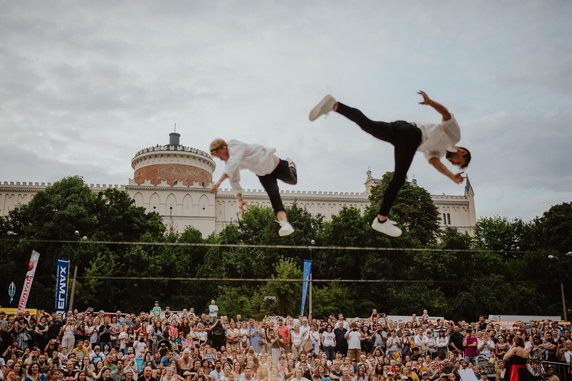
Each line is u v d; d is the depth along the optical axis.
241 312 43.31
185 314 27.03
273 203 6.55
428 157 6.40
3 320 20.59
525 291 57.09
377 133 5.91
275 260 57.72
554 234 64.12
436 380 19.38
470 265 61.91
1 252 57.00
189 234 76.56
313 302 44.91
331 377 19.42
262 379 17.94
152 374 17.75
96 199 64.44
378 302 55.06
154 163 105.62
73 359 18.38
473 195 114.19
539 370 20.09
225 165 6.18
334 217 62.31
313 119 5.79
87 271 51.00
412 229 70.25
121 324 23.52
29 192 97.19
